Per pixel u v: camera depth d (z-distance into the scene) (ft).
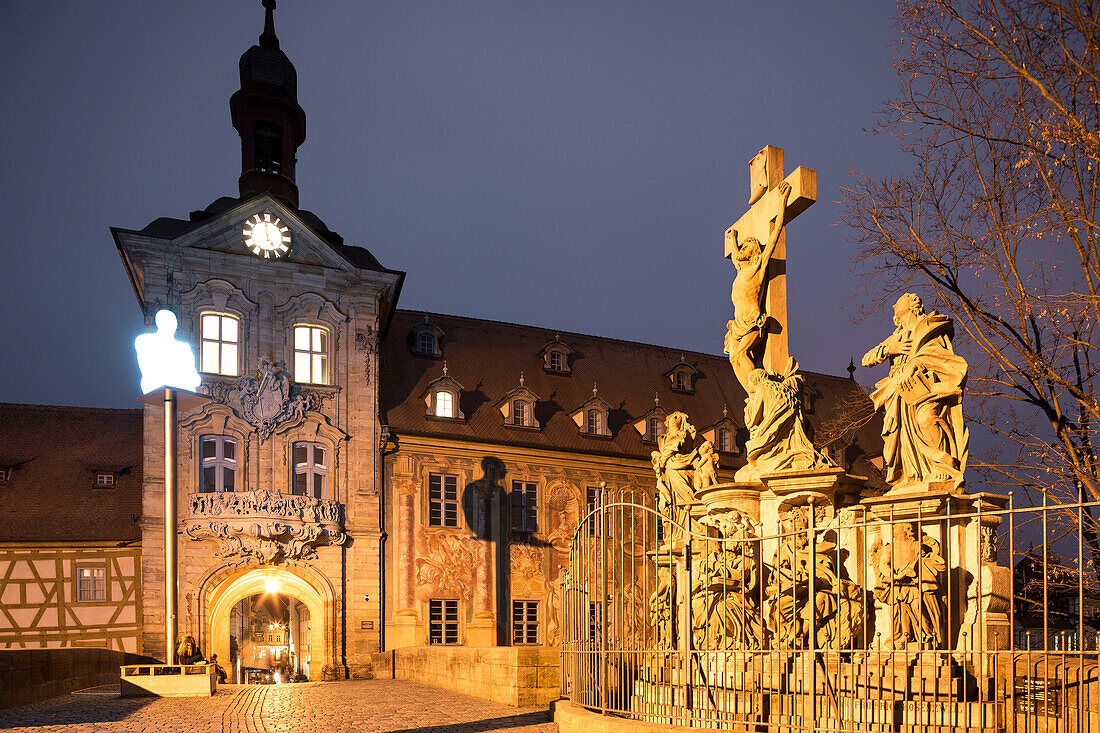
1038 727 31.37
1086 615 50.67
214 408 114.93
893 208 53.88
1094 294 42.65
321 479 120.47
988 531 39.78
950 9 45.50
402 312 150.20
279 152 138.21
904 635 36.94
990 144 48.65
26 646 106.32
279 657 149.07
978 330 51.34
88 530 111.55
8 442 120.47
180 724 48.67
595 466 139.23
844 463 155.33
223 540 111.24
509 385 144.77
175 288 116.57
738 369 51.70
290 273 122.42
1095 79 40.40
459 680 72.49
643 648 39.27
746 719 34.78
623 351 164.35
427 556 124.67
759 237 53.78
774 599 39.60
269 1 144.97
